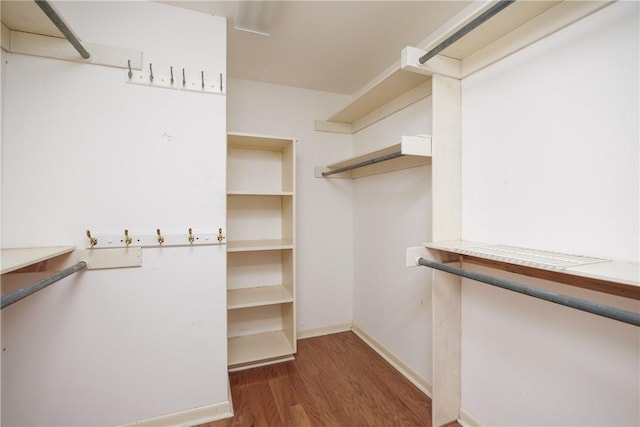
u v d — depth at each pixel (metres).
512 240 1.27
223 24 1.61
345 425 1.52
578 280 1.03
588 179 1.02
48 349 1.36
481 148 1.41
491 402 1.38
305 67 2.21
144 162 1.47
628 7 0.92
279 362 2.15
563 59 1.09
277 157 2.44
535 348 1.19
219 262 1.62
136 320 1.47
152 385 1.50
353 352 2.31
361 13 1.60
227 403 1.62
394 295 2.13
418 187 1.88
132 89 1.45
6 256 1.07
